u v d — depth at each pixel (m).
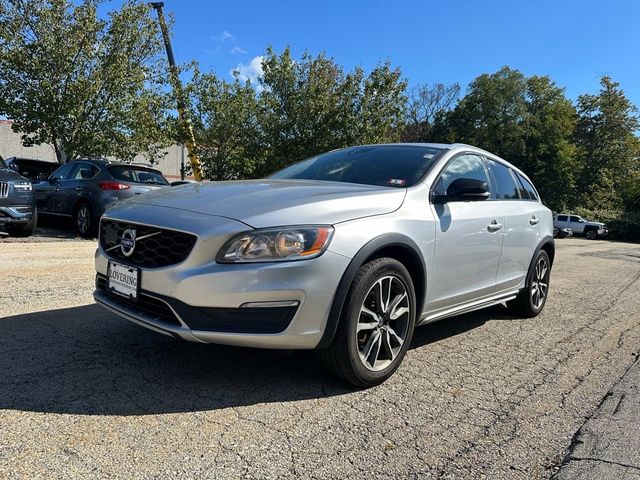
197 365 3.31
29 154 30.56
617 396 3.29
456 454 2.46
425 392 3.17
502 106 49.47
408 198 3.45
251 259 2.65
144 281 2.83
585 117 54.62
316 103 17.28
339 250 2.84
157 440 2.38
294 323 2.73
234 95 17.23
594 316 5.68
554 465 2.40
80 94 14.25
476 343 4.32
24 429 2.39
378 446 2.48
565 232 37.16
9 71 14.05
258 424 2.60
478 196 3.59
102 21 14.66
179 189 3.55
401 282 3.23
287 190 3.24
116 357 3.35
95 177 9.81
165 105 16.75
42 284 5.28
